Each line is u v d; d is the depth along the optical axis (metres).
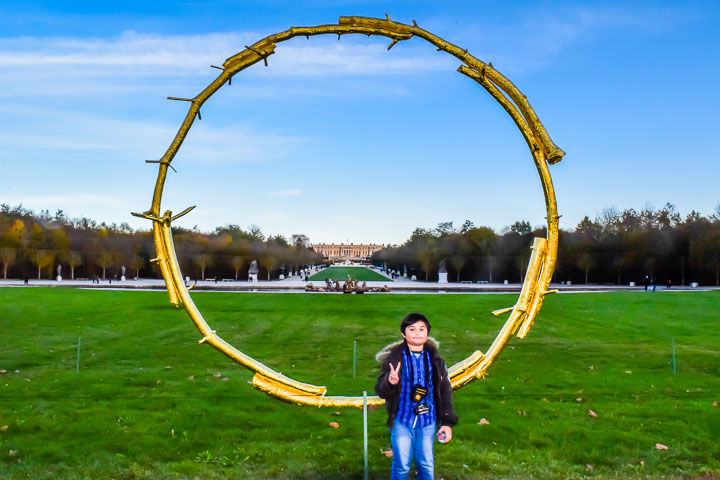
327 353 14.74
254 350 15.09
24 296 30.17
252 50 5.08
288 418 8.14
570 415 8.40
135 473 6.10
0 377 11.21
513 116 5.21
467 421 8.05
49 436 7.25
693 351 14.98
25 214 79.12
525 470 6.21
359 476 6.06
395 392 4.64
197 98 5.08
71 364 12.69
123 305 26.34
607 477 6.07
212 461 6.45
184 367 12.38
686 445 7.04
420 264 79.81
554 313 24.00
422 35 5.15
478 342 16.92
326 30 5.06
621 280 68.50
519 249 73.81
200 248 77.31
